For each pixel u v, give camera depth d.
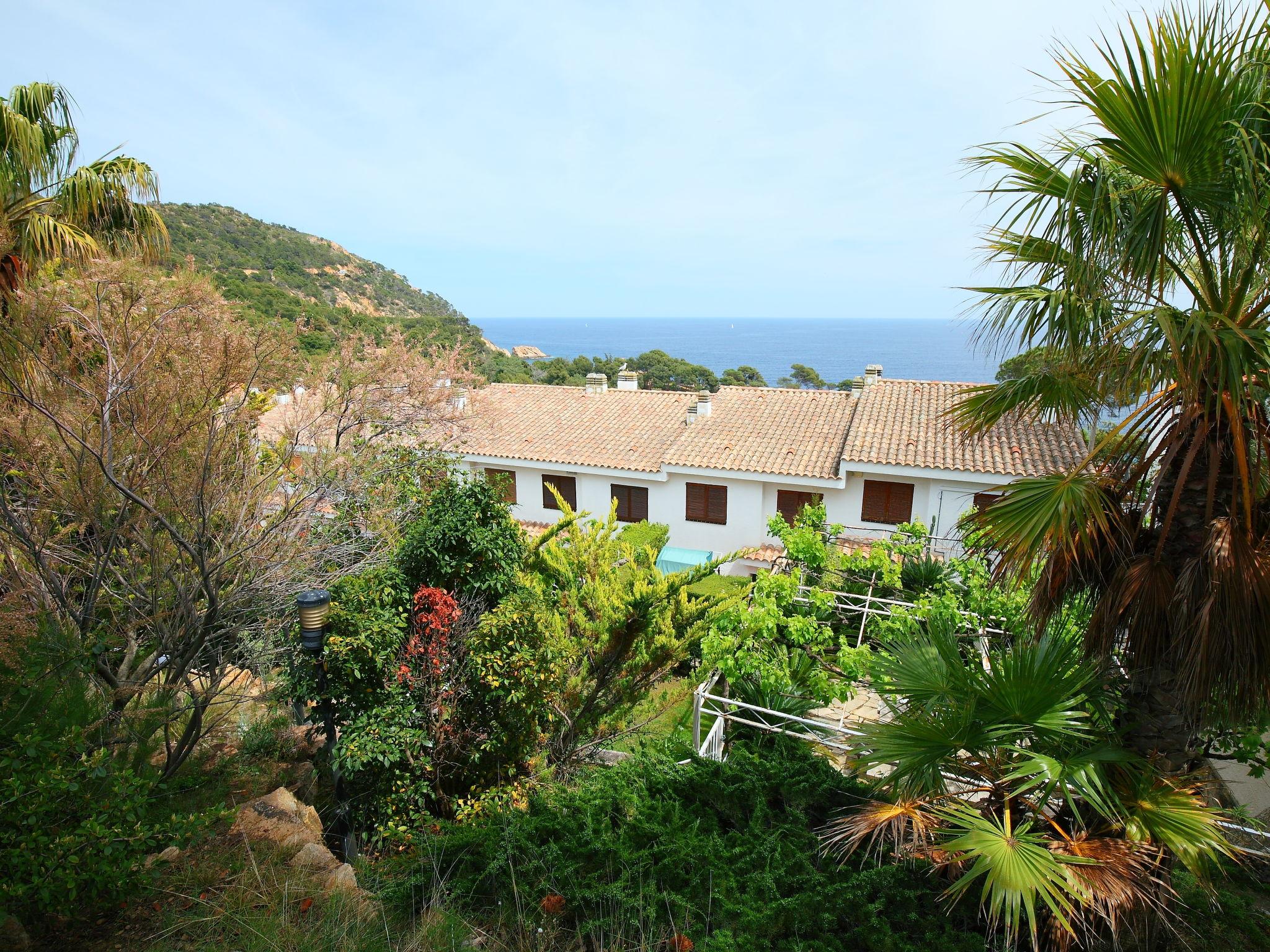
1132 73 4.05
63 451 7.17
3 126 10.48
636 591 9.91
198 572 7.88
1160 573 4.99
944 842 5.19
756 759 7.20
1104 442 5.24
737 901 5.40
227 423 8.09
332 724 7.36
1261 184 4.10
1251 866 6.03
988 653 6.95
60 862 4.71
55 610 6.98
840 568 13.02
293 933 5.12
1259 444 4.77
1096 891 4.46
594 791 7.07
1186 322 4.63
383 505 10.31
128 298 7.70
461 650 8.52
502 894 5.77
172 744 8.66
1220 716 4.91
